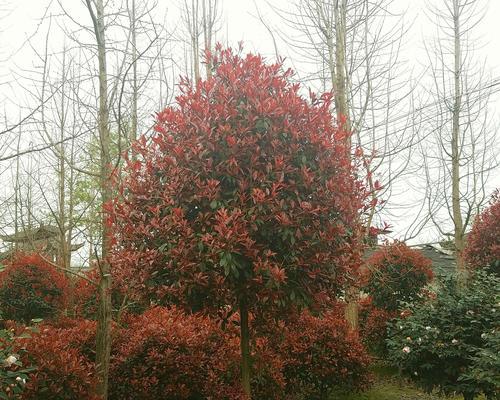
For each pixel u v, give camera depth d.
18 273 8.52
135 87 5.45
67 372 4.29
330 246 3.71
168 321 5.77
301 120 3.84
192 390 5.53
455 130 9.63
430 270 9.55
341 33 7.32
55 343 4.55
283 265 3.61
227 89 3.84
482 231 8.21
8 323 4.85
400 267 9.50
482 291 5.92
